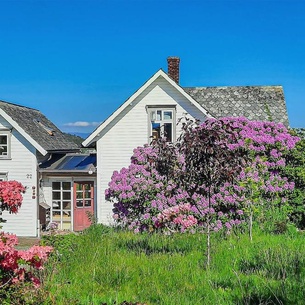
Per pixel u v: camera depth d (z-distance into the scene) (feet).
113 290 30.89
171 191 56.29
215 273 34.19
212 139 38.06
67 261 38.04
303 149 66.28
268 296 27.55
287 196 64.49
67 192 87.45
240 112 89.15
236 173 39.40
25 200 85.15
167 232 52.34
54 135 99.19
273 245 43.21
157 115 82.74
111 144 83.66
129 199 61.52
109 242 47.21
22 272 27.07
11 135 86.02
